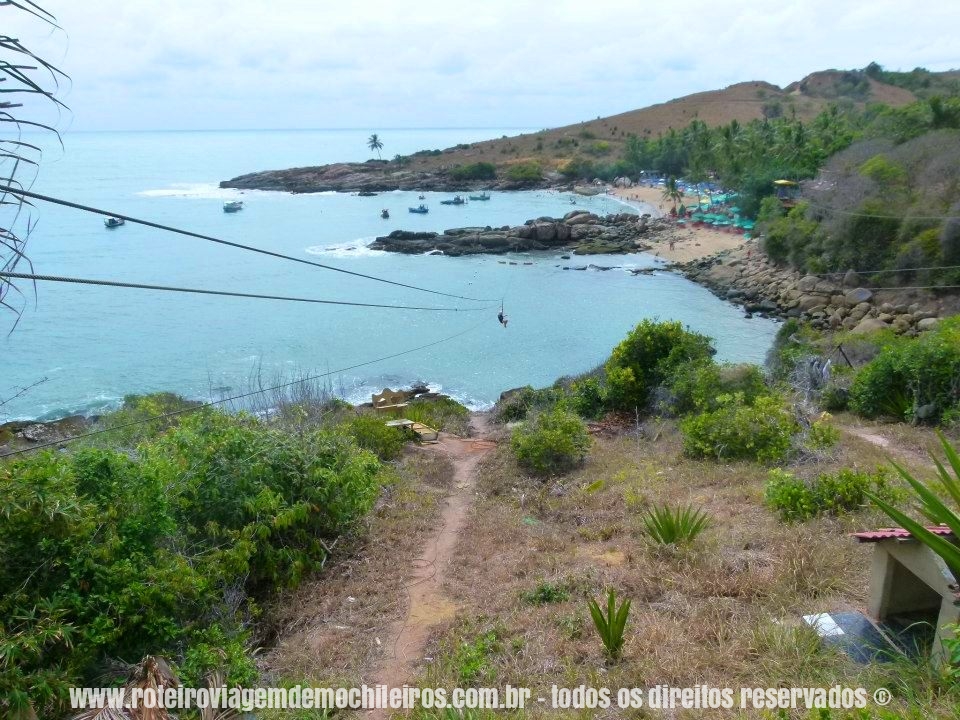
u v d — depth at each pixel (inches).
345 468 400.8
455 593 326.6
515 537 398.3
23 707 195.2
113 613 236.1
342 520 394.0
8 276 101.3
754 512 367.6
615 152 5123.0
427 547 395.2
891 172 1524.4
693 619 251.4
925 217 1341.0
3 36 83.5
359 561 375.2
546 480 530.9
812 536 306.5
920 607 224.5
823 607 243.0
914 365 558.9
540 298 1851.6
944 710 166.1
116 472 276.1
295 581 335.9
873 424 558.9
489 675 236.4
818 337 1227.2
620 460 546.3
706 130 3828.7
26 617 213.2
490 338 1534.2
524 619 279.3
